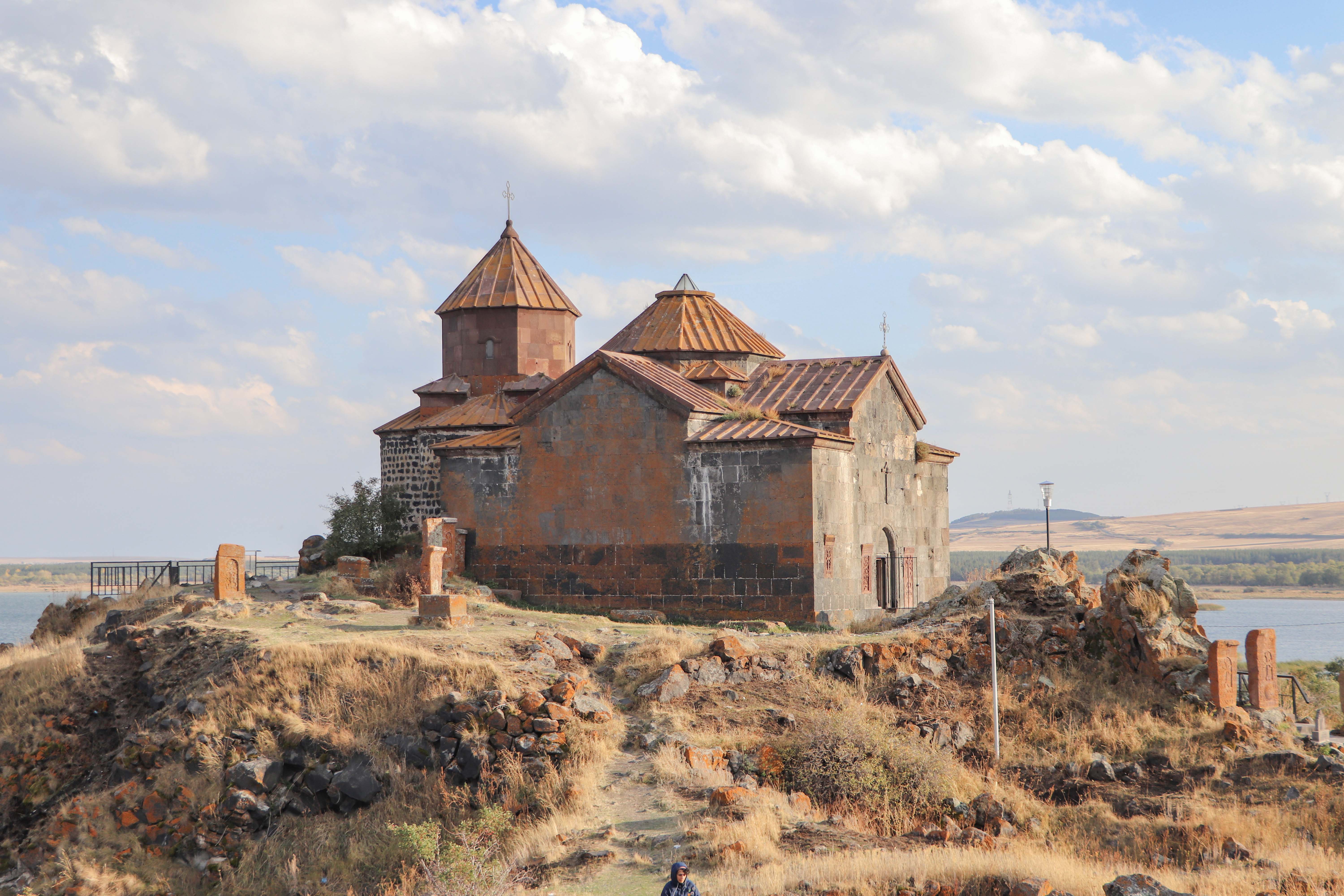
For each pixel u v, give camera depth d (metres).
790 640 29.92
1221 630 153.88
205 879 21.72
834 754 23.41
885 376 40.84
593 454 36.72
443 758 23.20
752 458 34.69
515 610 34.16
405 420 43.81
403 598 34.91
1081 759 25.34
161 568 43.31
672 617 35.34
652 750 23.52
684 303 42.84
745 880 16.88
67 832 23.12
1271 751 25.53
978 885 16.39
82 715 28.23
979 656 28.98
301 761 23.52
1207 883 18.47
